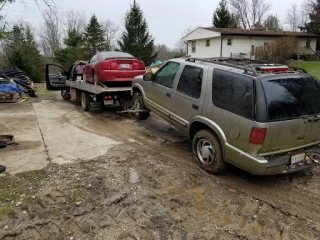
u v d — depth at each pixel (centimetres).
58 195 365
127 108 815
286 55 2756
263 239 294
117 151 532
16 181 398
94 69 826
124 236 294
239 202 363
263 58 2805
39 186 386
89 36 4381
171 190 390
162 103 574
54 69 3506
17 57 2331
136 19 4047
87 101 891
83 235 293
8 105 1012
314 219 330
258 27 4128
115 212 334
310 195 383
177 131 673
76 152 521
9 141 566
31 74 2391
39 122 745
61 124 728
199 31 3195
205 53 3203
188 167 464
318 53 3306
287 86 378
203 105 441
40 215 323
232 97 390
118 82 811
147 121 766
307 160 402
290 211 345
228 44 2970
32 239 286
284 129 365
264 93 356
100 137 619
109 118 809
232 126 386
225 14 3947
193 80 477
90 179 411
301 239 295
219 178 427
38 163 464
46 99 1219
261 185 409
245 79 377
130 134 646
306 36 3312
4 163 460
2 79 1170
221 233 302
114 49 4809
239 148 379
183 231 304
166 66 571
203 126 461
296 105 377
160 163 477
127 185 399
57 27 4850
